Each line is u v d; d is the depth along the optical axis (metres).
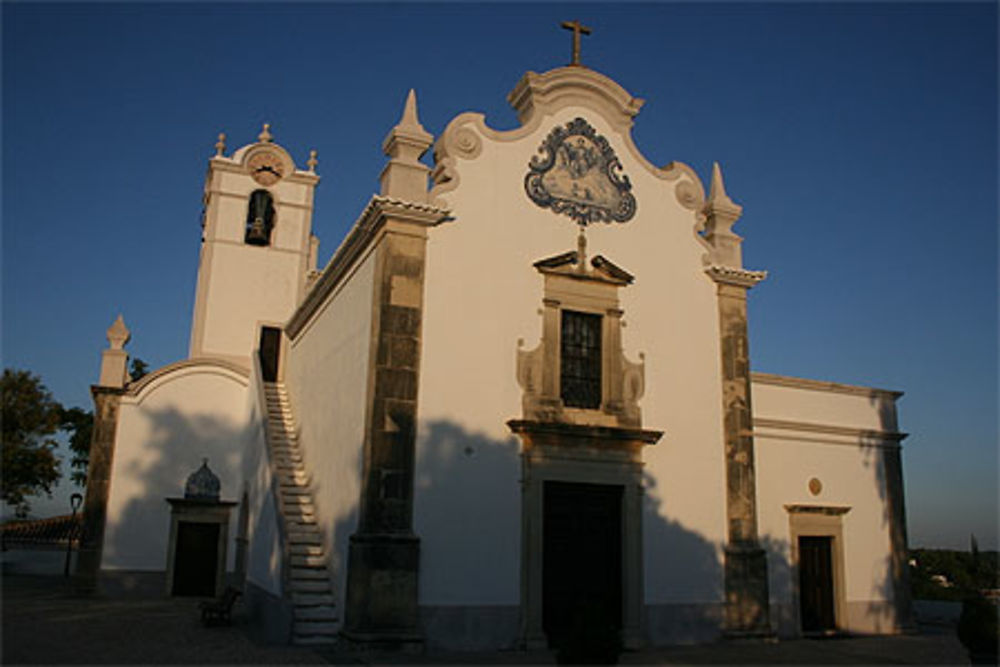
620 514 15.40
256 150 29.98
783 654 14.39
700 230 17.78
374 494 13.16
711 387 16.94
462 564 13.60
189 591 23.89
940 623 22.73
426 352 14.20
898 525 20.64
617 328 16.16
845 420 20.58
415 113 15.16
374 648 12.47
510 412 14.69
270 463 17.34
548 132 16.58
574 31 17.66
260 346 28.45
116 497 23.91
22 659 11.72
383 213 14.27
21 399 27.75
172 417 24.97
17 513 31.02
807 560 19.23
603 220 16.64
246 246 29.19
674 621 15.34
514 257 15.48
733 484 16.55
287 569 14.45
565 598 14.63
